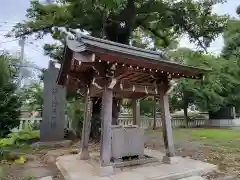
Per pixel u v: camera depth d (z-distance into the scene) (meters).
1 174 4.80
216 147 7.42
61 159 5.78
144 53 5.75
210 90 13.76
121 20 9.70
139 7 9.52
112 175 4.25
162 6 9.29
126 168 4.75
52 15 9.41
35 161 6.09
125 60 4.05
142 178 4.06
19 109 9.06
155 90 5.35
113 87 4.68
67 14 9.18
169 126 5.30
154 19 10.13
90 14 9.12
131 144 5.32
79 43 4.25
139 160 5.11
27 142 8.77
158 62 4.39
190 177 4.36
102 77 4.45
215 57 14.18
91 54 3.74
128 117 12.98
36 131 10.23
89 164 5.19
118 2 7.45
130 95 6.20
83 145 5.83
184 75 5.08
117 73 4.50
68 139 9.55
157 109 15.62
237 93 15.18
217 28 9.66
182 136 10.37
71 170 4.68
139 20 10.30
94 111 9.85
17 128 10.75
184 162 5.20
